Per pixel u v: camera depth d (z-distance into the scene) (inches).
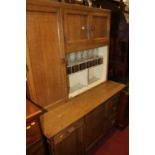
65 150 56.3
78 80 80.8
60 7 51.1
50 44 52.4
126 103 86.4
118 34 85.6
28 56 47.4
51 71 55.5
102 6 84.8
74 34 59.2
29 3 43.5
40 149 47.6
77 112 60.2
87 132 65.7
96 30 68.9
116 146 81.3
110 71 95.0
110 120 82.0
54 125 53.1
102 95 73.7
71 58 72.1
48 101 58.1
